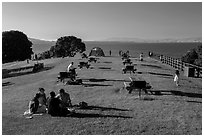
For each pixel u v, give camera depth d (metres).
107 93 18.88
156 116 13.50
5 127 12.12
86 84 22.45
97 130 11.59
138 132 11.37
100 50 63.62
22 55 73.75
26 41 75.19
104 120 12.93
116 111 14.42
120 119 13.05
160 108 14.89
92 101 16.72
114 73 29.22
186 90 20.17
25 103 16.88
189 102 16.38
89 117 13.44
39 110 14.41
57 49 97.00
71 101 16.84
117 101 16.58
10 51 70.88
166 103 15.98
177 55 153.75
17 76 33.38
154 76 27.12
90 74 28.45
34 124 12.51
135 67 35.66
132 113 14.05
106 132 11.38
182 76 29.70
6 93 21.09
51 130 11.69
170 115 13.64
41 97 15.01
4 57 70.69
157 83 22.64
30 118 13.39
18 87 24.06
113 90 19.75
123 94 18.45
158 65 40.88
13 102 17.28
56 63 46.84
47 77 28.67
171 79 25.42
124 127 11.94
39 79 28.02
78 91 19.75
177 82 21.92
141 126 12.07
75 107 15.30
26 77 30.48
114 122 12.62
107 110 14.64
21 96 19.41
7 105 16.41
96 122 12.62
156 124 12.32
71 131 11.52
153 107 15.11
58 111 13.77
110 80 24.28
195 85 23.12
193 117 13.33
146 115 13.68
